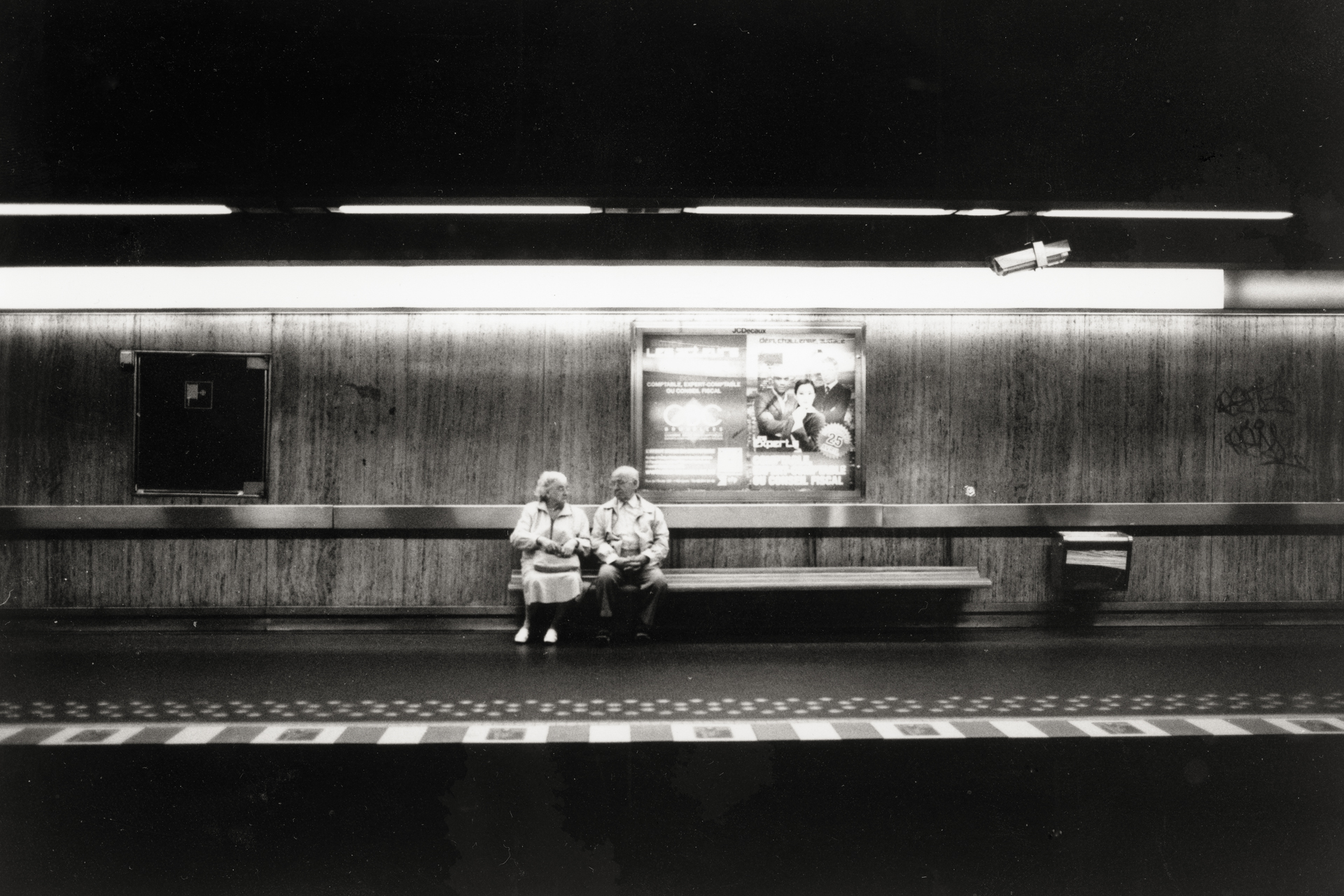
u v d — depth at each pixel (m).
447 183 6.84
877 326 9.42
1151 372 9.55
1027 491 9.48
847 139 6.95
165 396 9.16
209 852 4.43
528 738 5.83
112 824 4.68
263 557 9.20
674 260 8.51
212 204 7.05
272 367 9.22
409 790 5.08
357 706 6.48
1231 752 5.66
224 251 8.51
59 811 4.83
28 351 9.16
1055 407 9.48
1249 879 4.25
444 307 9.09
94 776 5.23
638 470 9.23
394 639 8.89
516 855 4.45
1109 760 5.52
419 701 6.63
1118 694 6.85
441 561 9.24
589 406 9.30
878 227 8.56
